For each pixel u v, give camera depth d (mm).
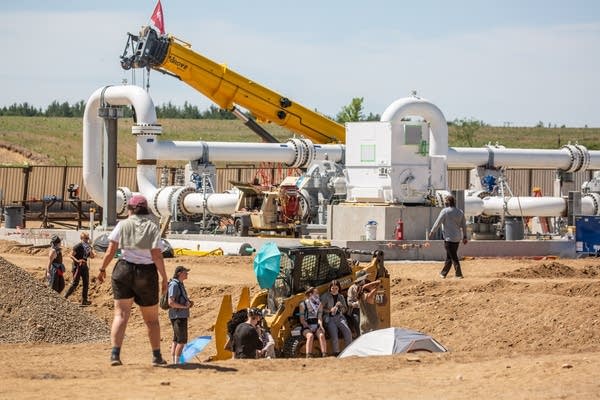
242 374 26969
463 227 56062
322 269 38219
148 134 93438
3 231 93438
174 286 34906
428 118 95688
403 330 32906
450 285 52094
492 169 106250
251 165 137000
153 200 92062
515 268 65312
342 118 193750
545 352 33312
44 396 23500
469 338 43531
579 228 77438
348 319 38312
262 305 38969
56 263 54844
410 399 23594
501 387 24703
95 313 53406
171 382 25531
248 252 76188
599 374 25781
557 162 109188
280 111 103062
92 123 95062
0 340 41531
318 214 84750
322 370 27688
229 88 99938
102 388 24625
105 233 81062
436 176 79312
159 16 95562
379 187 78000
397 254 72125
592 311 42844
